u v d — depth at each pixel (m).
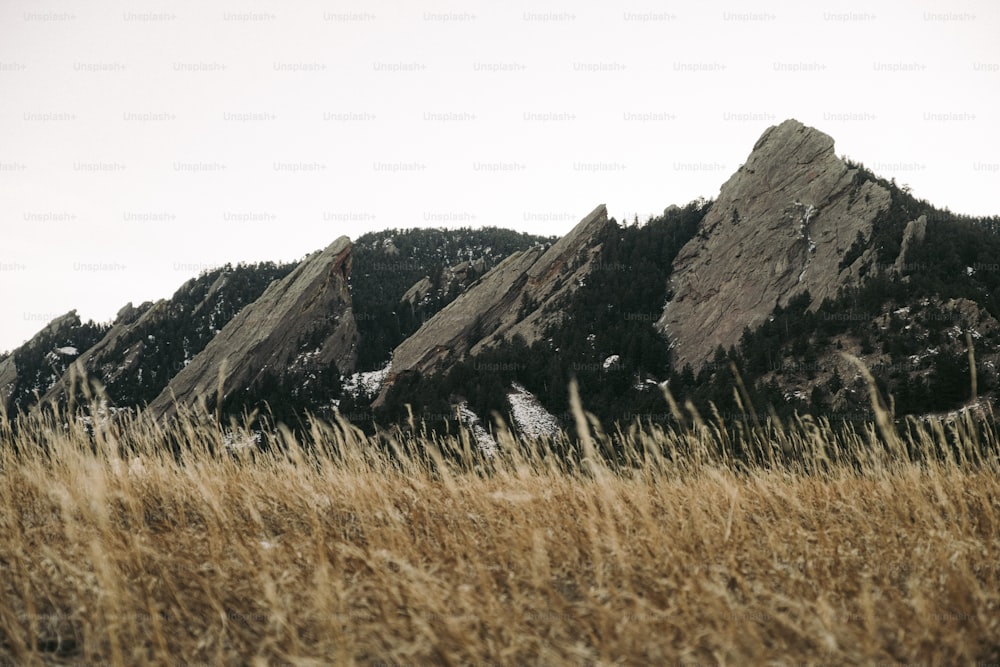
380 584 4.31
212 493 6.09
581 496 6.45
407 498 6.65
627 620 3.88
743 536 5.21
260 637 3.97
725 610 3.98
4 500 5.99
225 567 4.77
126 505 6.23
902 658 3.63
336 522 6.29
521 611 4.01
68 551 4.80
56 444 6.59
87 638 3.85
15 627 3.94
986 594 4.14
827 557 4.99
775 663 3.47
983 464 6.85
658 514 6.29
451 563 4.95
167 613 4.32
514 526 5.54
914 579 4.42
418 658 3.59
